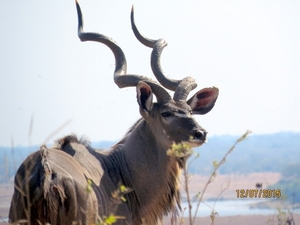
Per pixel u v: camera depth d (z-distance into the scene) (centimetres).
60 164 2212
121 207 2567
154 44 3008
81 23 3012
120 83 2811
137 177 2711
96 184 2422
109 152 2742
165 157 2700
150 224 2725
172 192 2731
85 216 2175
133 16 3061
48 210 2103
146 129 2744
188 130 2650
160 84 2862
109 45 2900
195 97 2862
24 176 2183
